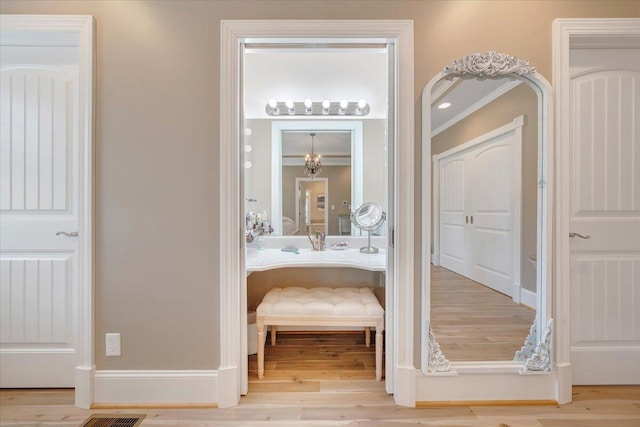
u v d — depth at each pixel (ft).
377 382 5.92
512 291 5.39
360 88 8.16
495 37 5.11
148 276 5.22
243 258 5.49
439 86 5.20
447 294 5.38
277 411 5.10
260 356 6.01
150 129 5.17
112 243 5.19
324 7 5.12
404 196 5.12
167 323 5.23
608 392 5.43
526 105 5.28
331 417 4.95
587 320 5.55
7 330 5.57
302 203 8.15
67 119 5.58
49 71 5.58
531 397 5.21
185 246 5.22
